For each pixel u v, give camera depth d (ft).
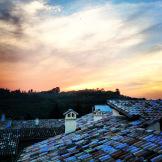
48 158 29.81
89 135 34.68
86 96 386.93
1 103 371.15
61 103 361.51
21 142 108.27
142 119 31.40
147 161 17.90
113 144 25.02
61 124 138.72
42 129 118.42
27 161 32.86
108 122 40.06
